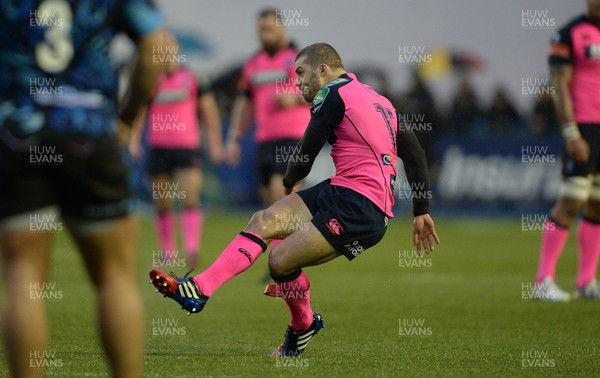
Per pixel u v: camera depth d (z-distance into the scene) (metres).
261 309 26.78
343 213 17.92
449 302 28.88
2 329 11.47
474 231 60.81
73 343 19.84
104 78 11.52
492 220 66.56
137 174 62.22
